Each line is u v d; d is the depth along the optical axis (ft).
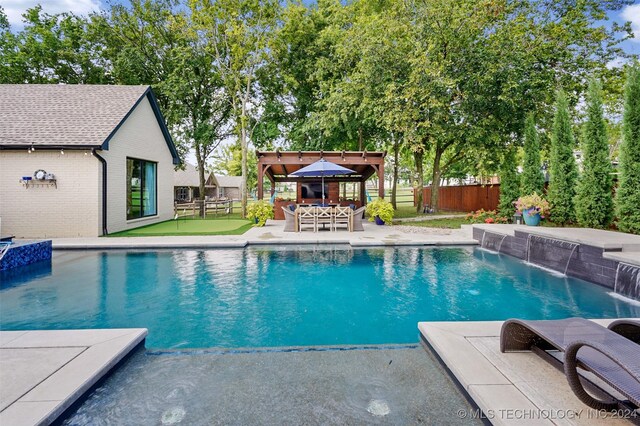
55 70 59.67
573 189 30.63
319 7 64.03
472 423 6.82
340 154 46.09
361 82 48.08
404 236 33.35
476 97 41.60
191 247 28.84
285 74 58.80
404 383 8.28
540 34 44.65
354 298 17.28
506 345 8.94
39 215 33.35
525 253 25.18
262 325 13.92
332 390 7.97
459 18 42.19
